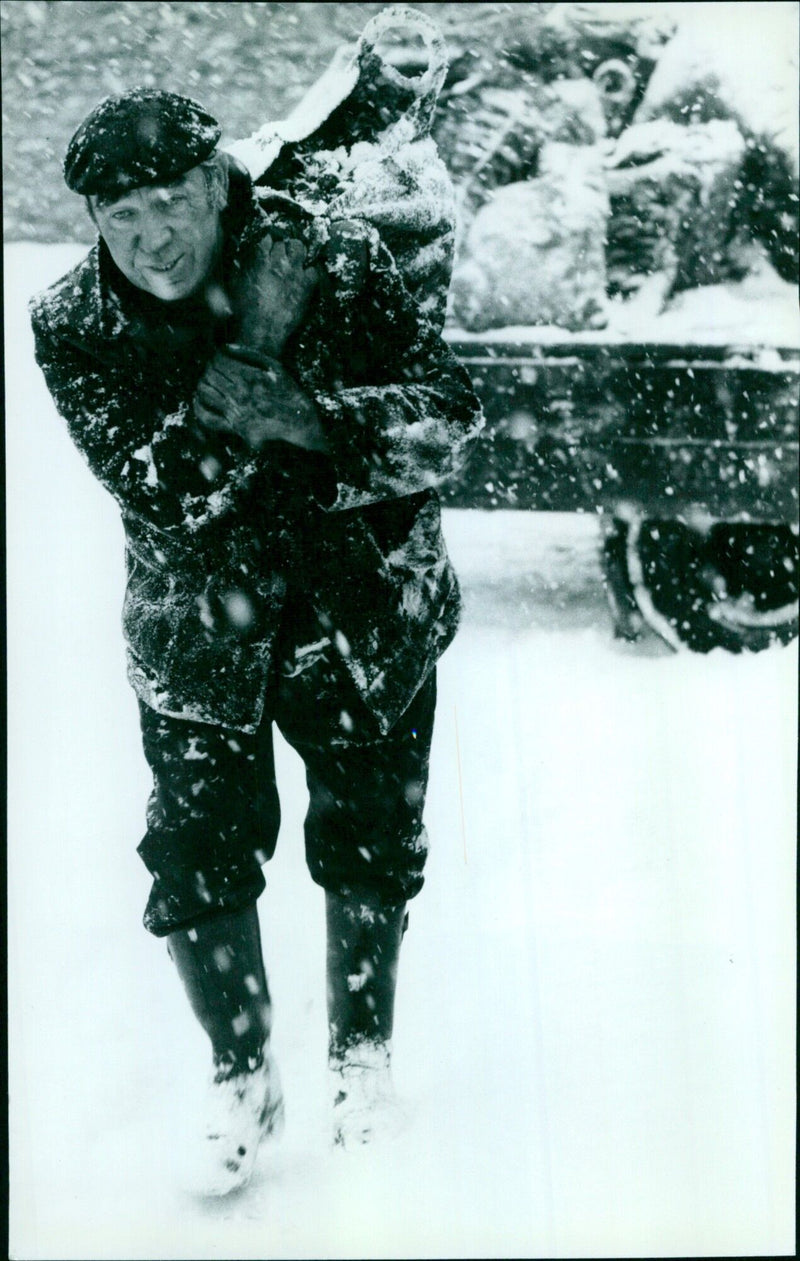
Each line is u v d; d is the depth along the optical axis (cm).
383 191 307
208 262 278
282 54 387
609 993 382
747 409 399
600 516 404
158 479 283
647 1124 362
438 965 385
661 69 394
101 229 274
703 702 411
